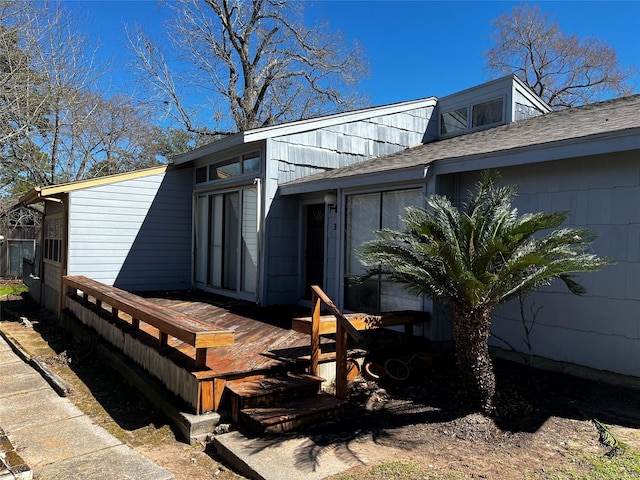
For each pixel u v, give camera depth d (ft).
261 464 10.43
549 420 12.60
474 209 13.98
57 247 32.76
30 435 13.32
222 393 13.46
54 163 56.59
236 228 29.45
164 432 13.20
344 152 29.30
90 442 12.75
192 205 34.35
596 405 13.53
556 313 16.56
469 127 32.04
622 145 13.53
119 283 31.53
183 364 14.35
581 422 12.43
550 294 16.74
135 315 16.74
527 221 12.54
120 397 16.84
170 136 86.07
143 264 32.45
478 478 9.61
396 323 17.61
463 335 13.01
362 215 22.25
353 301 22.53
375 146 30.81
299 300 27.43
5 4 45.29
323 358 15.43
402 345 18.13
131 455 11.81
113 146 72.23
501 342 18.38
